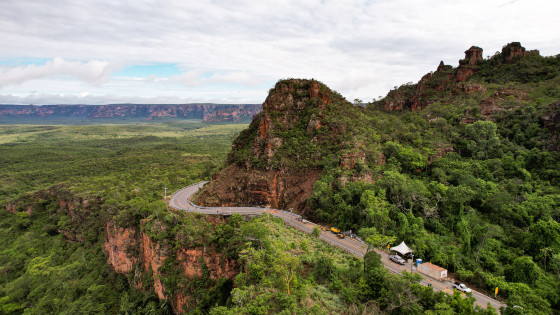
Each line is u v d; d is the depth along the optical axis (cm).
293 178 9362
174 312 7031
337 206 7800
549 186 7906
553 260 5594
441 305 4175
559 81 12325
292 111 10931
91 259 10331
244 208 9181
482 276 5369
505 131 10488
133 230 9362
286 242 6531
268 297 4547
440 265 5872
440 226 7094
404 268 5784
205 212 8506
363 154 8806
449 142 10544
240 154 11088
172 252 7519
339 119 10350
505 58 15412
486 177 8881
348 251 6322
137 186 13625
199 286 6800
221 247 7100
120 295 8625
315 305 4381
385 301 4578
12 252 11156
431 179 8894
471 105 12338
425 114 13100
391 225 6919
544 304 4472
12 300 8675
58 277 9206
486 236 6294
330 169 8719
